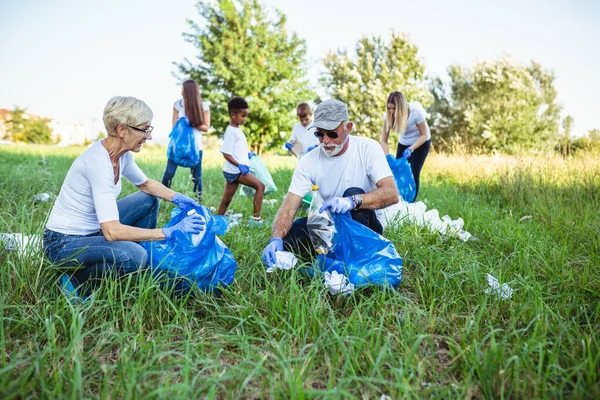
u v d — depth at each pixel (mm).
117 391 1893
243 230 4285
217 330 2586
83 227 2926
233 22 24359
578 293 2961
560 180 7102
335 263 3023
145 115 2812
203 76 24672
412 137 6090
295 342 2400
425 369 2203
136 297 2676
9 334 2387
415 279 3287
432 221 4535
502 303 2846
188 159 5883
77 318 2422
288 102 24516
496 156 10445
